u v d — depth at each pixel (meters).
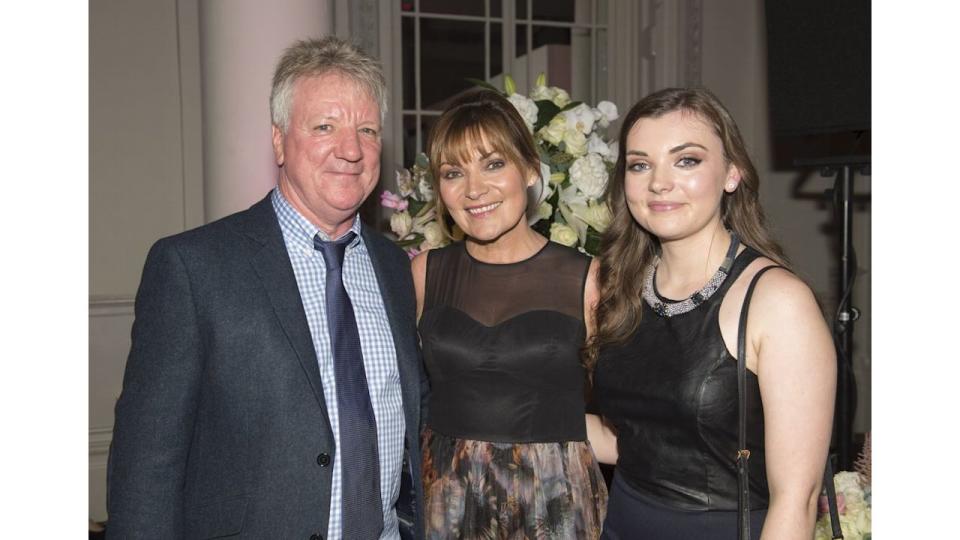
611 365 1.67
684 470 1.52
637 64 5.48
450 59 5.14
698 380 1.49
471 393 1.95
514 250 2.04
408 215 2.57
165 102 4.38
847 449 3.23
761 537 1.39
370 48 4.85
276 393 1.53
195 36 4.39
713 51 5.40
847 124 3.09
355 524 1.58
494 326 1.97
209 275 1.52
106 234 4.32
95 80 4.27
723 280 1.53
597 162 2.36
